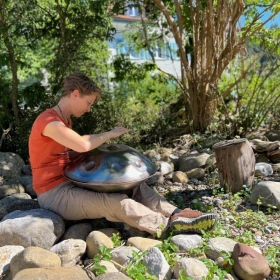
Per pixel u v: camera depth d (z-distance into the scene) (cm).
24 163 519
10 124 596
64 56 693
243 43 609
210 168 466
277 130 632
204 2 577
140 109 777
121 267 246
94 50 784
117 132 292
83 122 636
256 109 679
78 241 265
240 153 376
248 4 630
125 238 293
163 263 240
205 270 237
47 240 270
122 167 287
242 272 241
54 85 691
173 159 539
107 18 715
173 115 739
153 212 286
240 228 309
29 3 631
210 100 652
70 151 325
